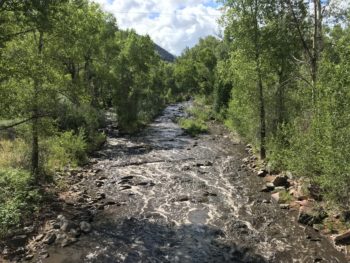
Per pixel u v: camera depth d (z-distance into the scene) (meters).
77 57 20.50
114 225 14.83
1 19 13.55
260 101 23.59
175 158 26.55
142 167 23.91
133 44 51.94
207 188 19.52
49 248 12.73
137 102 42.59
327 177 13.76
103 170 22.88
